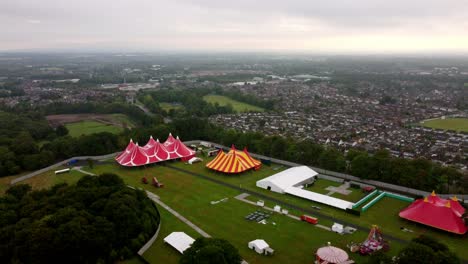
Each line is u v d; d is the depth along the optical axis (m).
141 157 175.25
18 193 116.06
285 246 99.75
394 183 149.00
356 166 156.25
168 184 151.62
